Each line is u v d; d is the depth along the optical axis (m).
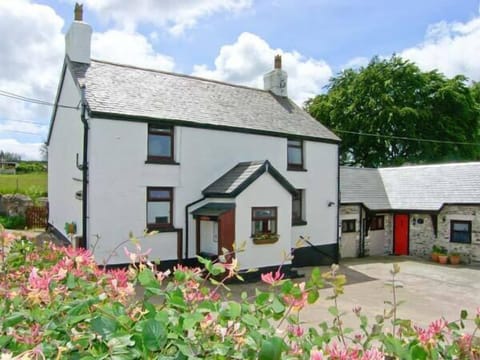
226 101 13.99
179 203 11.56
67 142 13.05
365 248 17.61
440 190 17.34
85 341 1.60
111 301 2.08
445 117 26.69
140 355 1.48
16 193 23.12
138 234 10.79
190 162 11.77
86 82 11.19
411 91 27.14
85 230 10.09
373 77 27.98
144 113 10.92
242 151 12.87
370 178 19.69
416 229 17.53
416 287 11.36
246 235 11.24
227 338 1.72
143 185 10.91
